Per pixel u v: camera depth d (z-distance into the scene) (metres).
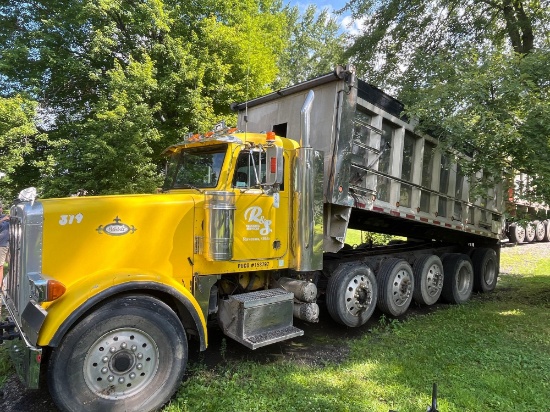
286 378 3.70
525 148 5.94
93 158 10.16
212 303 3.95
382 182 5.55
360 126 5.11
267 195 4.15
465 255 7.36
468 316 6.00
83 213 3.15
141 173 10.88
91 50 11.19
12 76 11.17
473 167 6.44
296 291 4.41
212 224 3.60
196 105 11.11
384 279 5.64
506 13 10.59
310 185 4.31
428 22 11.86
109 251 3.25
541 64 5.98
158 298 3.39
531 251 14.46
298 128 5.11
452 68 6.43
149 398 3.04
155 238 3.47
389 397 3.38
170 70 11.32
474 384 3.63
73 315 2.75
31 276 2.85
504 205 8.04
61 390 2.71
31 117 10.10
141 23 11.15
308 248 4.32
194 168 4.32
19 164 9.95
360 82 5.00
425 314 6.27
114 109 10.18
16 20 11.80
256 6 15.09
